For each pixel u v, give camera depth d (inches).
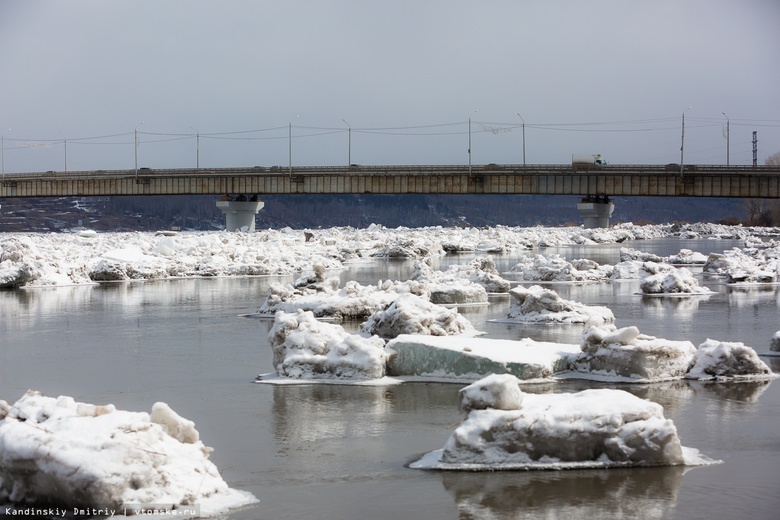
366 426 554.6
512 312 1037.8
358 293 1122.0
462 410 483.8
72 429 409.4
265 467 473.4
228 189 4913.9
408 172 4542.3
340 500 419.8
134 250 1966.0
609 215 5285.4
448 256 2810.0
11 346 906.1
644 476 447.2
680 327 988.6
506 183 4451.3
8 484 409.7
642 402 477.1
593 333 685.9
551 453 466.6
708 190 4163.4
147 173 5054.1
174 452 429.1
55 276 1700.3
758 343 866.1
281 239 3262.8
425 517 397.7
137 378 722.2
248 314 1163.3
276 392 655.1
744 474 449.7
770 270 1777.8
